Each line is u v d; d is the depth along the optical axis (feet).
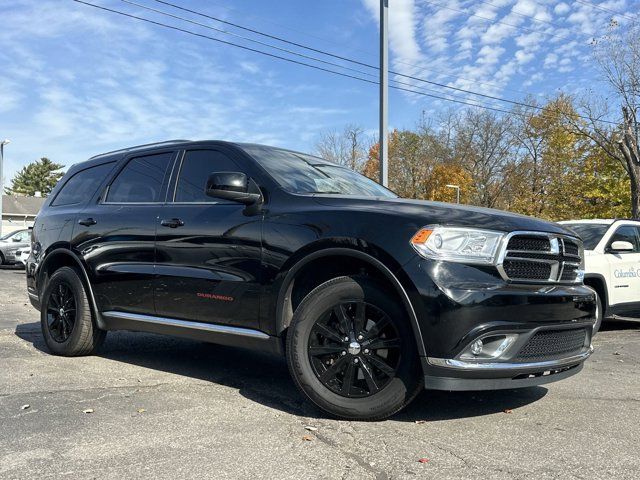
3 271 68.18
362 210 11.51
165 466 8.93
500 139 183.73
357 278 11.22
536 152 160.97
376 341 11.00
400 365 10.74
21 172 328.08
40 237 18.72
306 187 13.48
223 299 13.00
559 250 11.55
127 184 16.55
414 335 10.48
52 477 8.50
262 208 12.82
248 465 9.00
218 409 12.01
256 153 14.23
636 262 25.41
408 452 9.62
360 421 11.24
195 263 13.66
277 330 12.13
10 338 20.88
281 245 12.09
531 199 156.56
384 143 40.88
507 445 10.04
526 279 10.96
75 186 18.74
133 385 13.97
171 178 15.28
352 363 11.13
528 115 148.36
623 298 24.84
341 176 15.33
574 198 128.36
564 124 115.14
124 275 15.34
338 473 8.73
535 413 12.09
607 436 10.64
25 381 14.24
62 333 17.44
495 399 13.14
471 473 8.77
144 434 10.39
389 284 11.00
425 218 10.84
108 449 9.64
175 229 14.16
